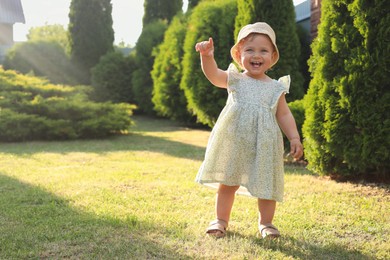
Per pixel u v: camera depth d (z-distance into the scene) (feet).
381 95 16.17
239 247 9.55
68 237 10.18
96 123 33.14
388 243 10.17
